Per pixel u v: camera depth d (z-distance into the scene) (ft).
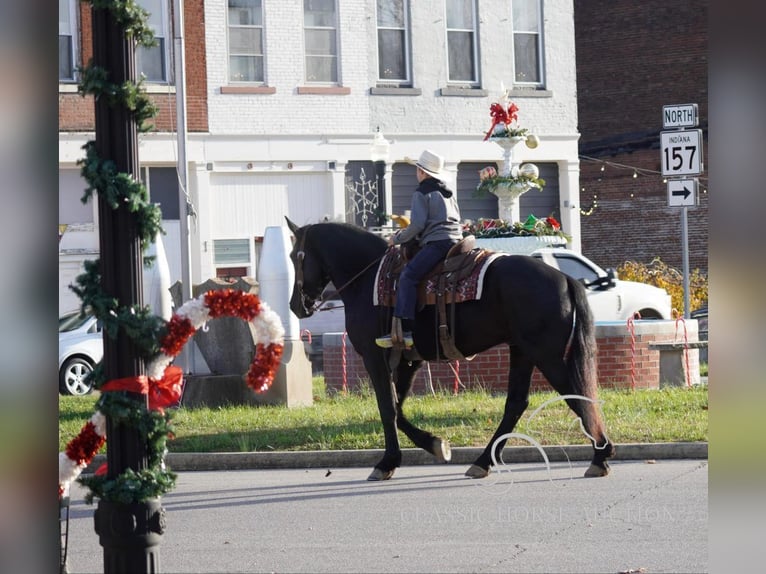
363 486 40.78
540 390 61.57
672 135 62.23
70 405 61.52
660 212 137.28
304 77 106.42
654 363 62.18
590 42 140.15
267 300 59.93
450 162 112.27
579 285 39.22
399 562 29.48
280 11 105.40
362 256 42.57
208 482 43.01
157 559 24.57
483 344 40.06
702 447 44.88
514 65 115.96
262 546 31.89
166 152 101.24
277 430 49.96
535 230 69.72
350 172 108.17
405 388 43.27
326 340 65.26
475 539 31.91
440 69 112.06
